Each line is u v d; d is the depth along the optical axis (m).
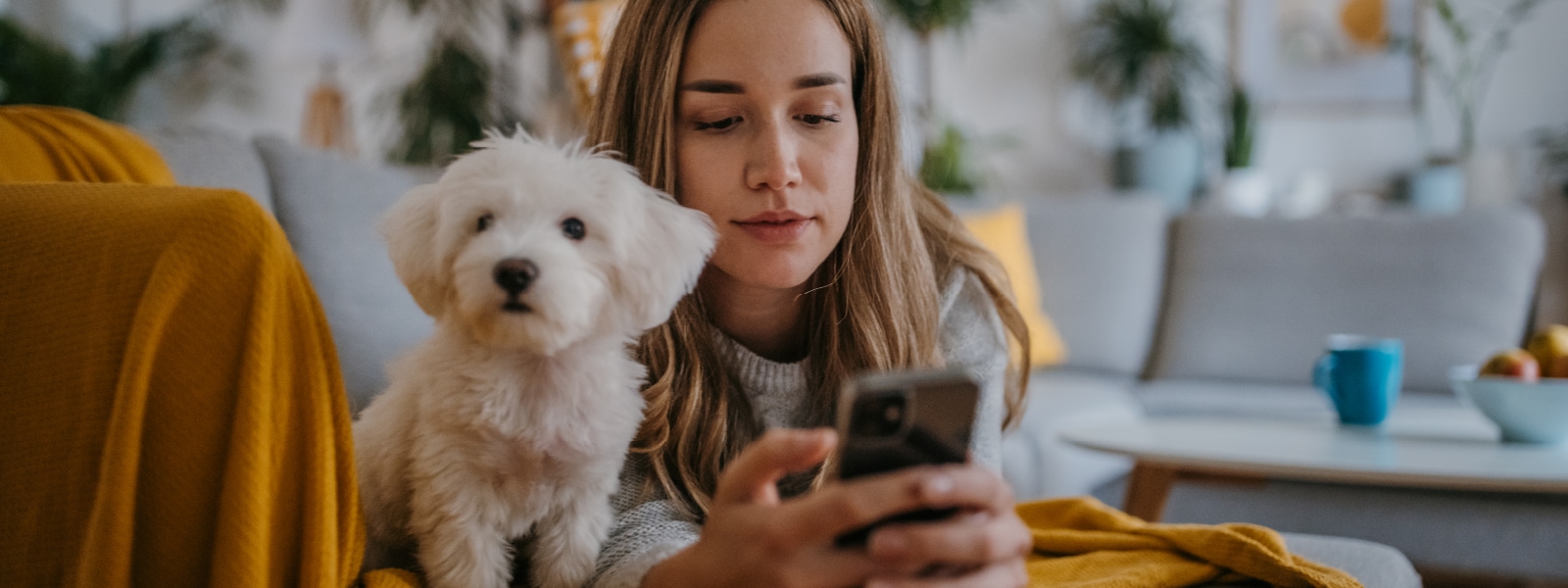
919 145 3.70
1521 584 1.79
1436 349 2.43
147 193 0.60
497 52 3.96
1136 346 2.78
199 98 3.91
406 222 0.67
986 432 0.92
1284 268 2.66
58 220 0.58
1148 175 3.48
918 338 0.89
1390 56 3.53
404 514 0.68
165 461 0.55
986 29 3.82
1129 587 0.72
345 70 3.97
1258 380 2.58
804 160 0.79
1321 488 1.60
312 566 0.56
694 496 0.80
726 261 0.80
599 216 0.65
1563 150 3.38
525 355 0.64
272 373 0.57
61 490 0.55
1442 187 3.25
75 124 1.03
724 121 0.79
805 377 0.89
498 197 0.65
